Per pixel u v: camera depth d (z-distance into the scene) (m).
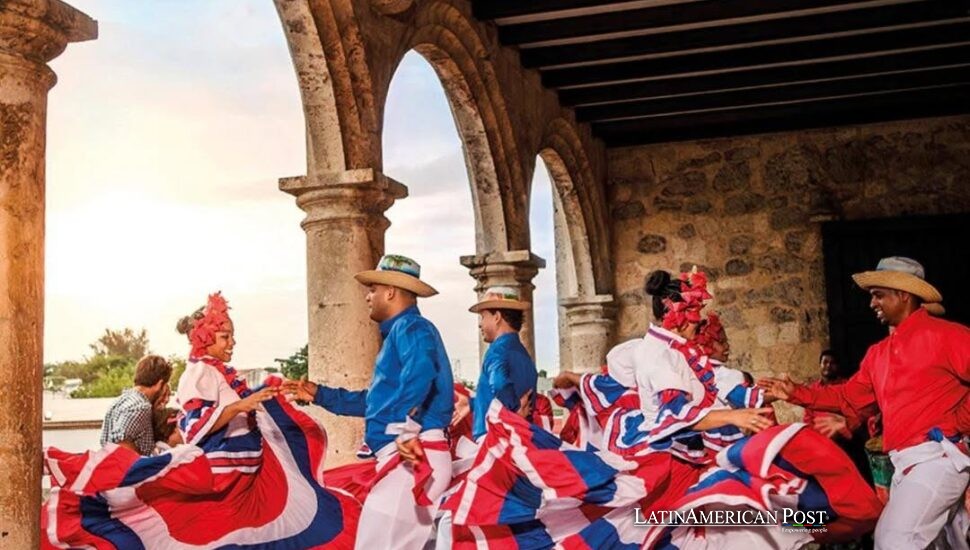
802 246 10.34
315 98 5.53
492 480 3.92
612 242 10.86
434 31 6.89
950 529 4.01
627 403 4.27
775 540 3.77
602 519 3.84
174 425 5.04
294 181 5.52
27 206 3.12
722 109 10.12
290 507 4.30
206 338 4.32
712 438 4.01
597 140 10.62
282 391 4.35
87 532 3.85
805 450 3.71
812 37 8.11
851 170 10.29
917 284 3.96
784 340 10.28
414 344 4.00
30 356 3.11
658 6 7.72
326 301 5.44
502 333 4.98
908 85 9.39
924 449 3.78
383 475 3.99
